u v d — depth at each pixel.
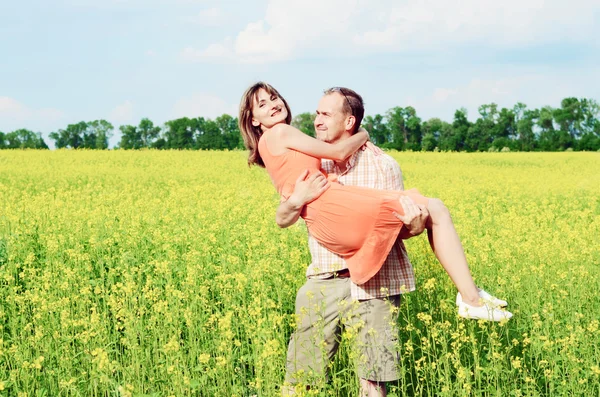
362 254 4.04
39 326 5.10
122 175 20.86
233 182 18.58
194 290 6.24
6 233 9.26
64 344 4.88
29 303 5.98
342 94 4.20
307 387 4.43
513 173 23.73
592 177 21.62
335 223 4.02
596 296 5.92
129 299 5.75
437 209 4.04
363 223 3.95
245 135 4.42
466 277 4.02
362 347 4.18
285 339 5.09
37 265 7.94
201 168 23.89
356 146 4.19
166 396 4.39
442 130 87.69
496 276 6.54
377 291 4.17
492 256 7.30
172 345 4.21
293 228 9.16
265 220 9.54
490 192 16.48
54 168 23.56
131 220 10.41
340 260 4.23
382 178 4.25
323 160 4.43
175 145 81.75
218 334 5.16
